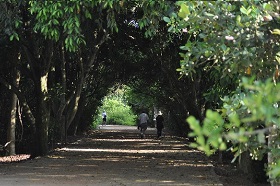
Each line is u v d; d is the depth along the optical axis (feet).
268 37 19.90
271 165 19.21
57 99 81.61
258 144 19.54
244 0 20.44
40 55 62.85
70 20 33.53
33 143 65.31
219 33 20.85
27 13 50.31
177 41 70.28
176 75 80.07
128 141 103.09
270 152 20.01
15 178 42.42
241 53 20.26
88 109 137.08
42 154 64.59
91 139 108.27
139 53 91.61
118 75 107.34
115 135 130.11
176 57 75.82
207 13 20.77
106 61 96.99
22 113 79.30
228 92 33.50
